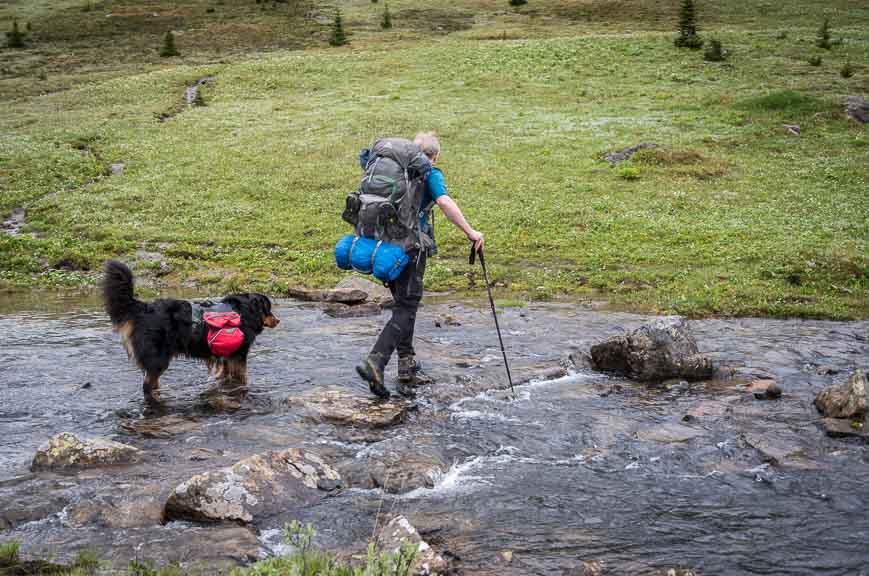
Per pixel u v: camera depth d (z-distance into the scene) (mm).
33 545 4227
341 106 40562
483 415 6801
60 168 28688
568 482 5254
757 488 5129
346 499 4961
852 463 5562
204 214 22844
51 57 63625
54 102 44562
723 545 4258
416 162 6641
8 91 49750
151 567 3891
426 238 6895
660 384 7840
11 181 27094
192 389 7695
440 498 4977
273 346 9656
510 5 86438
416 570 3760
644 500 4926
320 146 30938
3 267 17828
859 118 33531
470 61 52500
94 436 6223
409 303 7000
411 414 6801
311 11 85000
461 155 29500
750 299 13047
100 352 9352
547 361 8750
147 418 6730
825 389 6973
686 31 53906
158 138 33875
